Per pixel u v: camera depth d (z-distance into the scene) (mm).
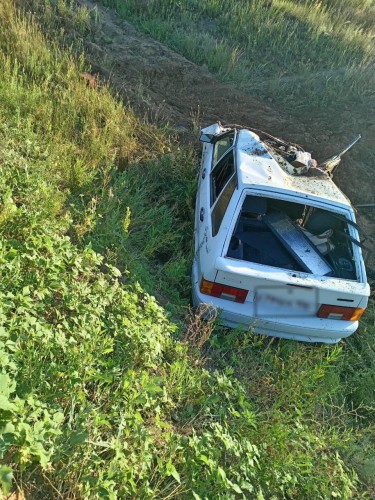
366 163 8570
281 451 3463
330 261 4617
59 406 2889
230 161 5133
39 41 8164
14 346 2953
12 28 8148
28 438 2355
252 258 4477
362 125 9305
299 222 4840
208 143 6570
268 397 4133
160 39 10633
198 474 3045
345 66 11062
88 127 6711
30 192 4719
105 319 3775
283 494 3270
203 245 4660
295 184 4680
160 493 2789
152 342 3602
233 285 4145
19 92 6535
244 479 3219
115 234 4906
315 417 4102
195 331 4336
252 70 10766
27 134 5766
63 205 5117
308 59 11133
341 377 4844
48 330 3160
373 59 11352
